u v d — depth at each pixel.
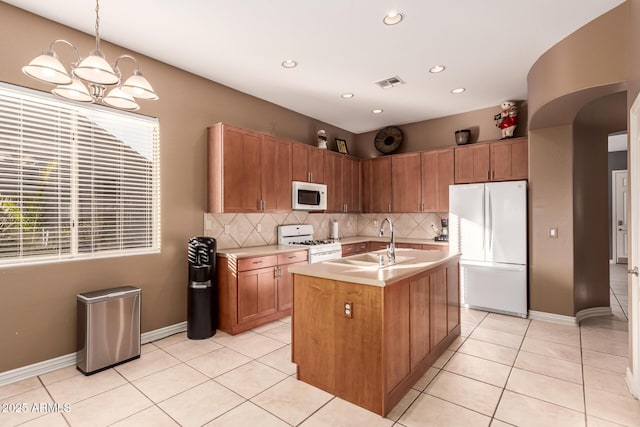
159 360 2.79
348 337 2.21
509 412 2.07
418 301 2.51
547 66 2.97
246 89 3.98
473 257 4.25
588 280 3.94
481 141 4.77
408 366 2.35
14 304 2.42
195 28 2.68
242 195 3.68
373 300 2.10
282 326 3.62
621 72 2.38
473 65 3.35
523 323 3.74
